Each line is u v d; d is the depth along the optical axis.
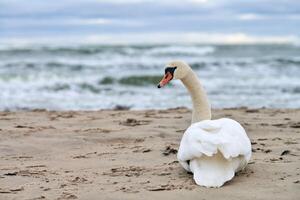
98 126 10.67
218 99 18.28
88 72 28.45
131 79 23.80
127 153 8.09
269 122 10.87
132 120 11.12
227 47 60.09
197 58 42.44
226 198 5.66
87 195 5.91
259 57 43.91
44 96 19.33
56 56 42.00
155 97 18.95
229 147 5.65
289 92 20.05
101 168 7.17
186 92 20.36
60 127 10.56
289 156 7.54
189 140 5.91
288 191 5.86
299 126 10.24
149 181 6.39
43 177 6.77
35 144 8.91
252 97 18.73
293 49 56.66
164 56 43.88
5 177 6.80
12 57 41.25
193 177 6.36
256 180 6.28
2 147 8.69
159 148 8.40
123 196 5.83
